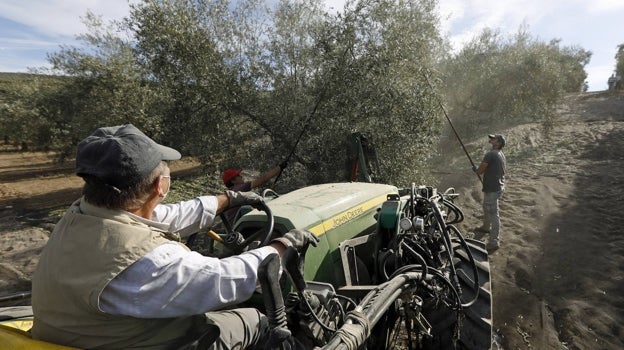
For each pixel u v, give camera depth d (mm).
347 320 1941
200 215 2199
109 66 8828
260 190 7211
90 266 1375
